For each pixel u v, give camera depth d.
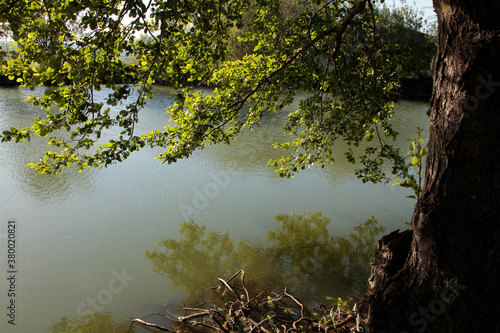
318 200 9.02
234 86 5.51
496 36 2.10
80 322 4.85
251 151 12.82
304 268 6.18
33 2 3.04
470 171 2.30
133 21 3.04
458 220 2.39
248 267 6.20
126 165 10.94
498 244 2.31
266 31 5.16
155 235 7.26
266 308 4.91
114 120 3.61
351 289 5.56
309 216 8.18
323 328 4.30
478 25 2.15
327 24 4.83
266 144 13.82
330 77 4.73
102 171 10.45
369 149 5.21
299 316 4.79
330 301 5.23
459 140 2.30
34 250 6.60
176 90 3.88
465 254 2.39
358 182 10.19
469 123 2.25
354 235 7.41
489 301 2.37
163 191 9.27
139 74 3.56
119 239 7.05
